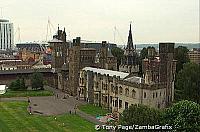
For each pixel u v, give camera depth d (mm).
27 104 173250
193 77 177625
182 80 181250
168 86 145125
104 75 168125
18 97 196125
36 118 142125
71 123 133625
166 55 147000
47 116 146125
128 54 193750
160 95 140250
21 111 155875
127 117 101312
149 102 135250
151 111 102188
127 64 193000
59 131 121625
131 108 103125
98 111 158250
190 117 99188
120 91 151250
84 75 190750
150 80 142750
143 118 99562
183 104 102688
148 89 135000
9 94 199875
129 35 199500
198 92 174750
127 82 145000
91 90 182375
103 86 170000
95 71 178375
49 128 125875
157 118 101062
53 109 161500
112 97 159375
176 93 181750
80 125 130250
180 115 99812
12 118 141750
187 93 174125
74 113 152625
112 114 150125
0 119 139625
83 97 192625
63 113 152625
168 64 146750
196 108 101188
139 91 137125
